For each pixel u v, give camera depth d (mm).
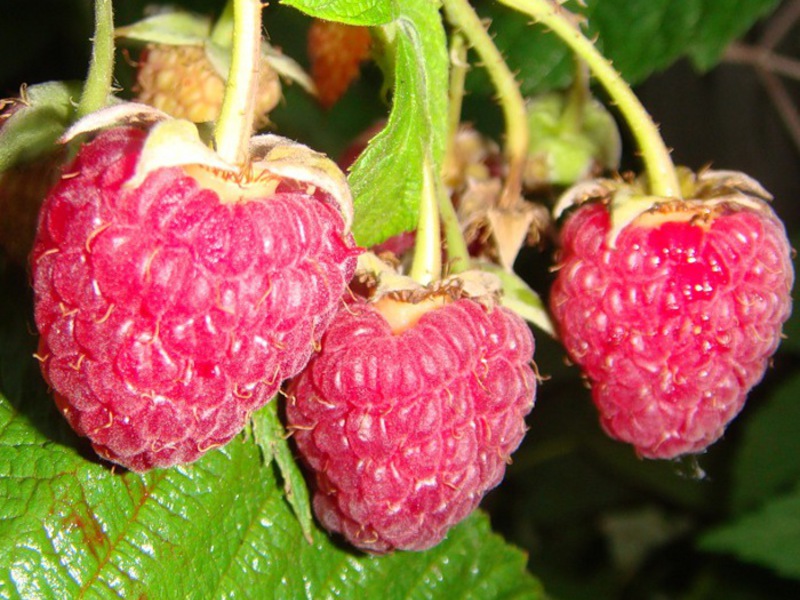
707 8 127
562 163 104
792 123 172
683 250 85
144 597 84
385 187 78
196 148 61
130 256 61
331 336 76
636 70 128
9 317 84
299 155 65
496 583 110
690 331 85
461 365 75
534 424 184
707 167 91
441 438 75
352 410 75
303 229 64
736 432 188
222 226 62
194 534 88
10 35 143
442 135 80
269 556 93
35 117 79
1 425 82
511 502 208
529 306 91
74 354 63
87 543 83
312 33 108
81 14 140
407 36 76
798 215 235
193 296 61
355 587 99
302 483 85
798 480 163
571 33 86
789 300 90
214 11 112
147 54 100
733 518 165
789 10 170
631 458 183
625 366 86
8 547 80
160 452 66
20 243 80
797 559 156
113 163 62
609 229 86
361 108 152
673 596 203
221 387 63
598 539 208
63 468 83
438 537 78
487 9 121
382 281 78
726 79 229
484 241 95
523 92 122
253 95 63
